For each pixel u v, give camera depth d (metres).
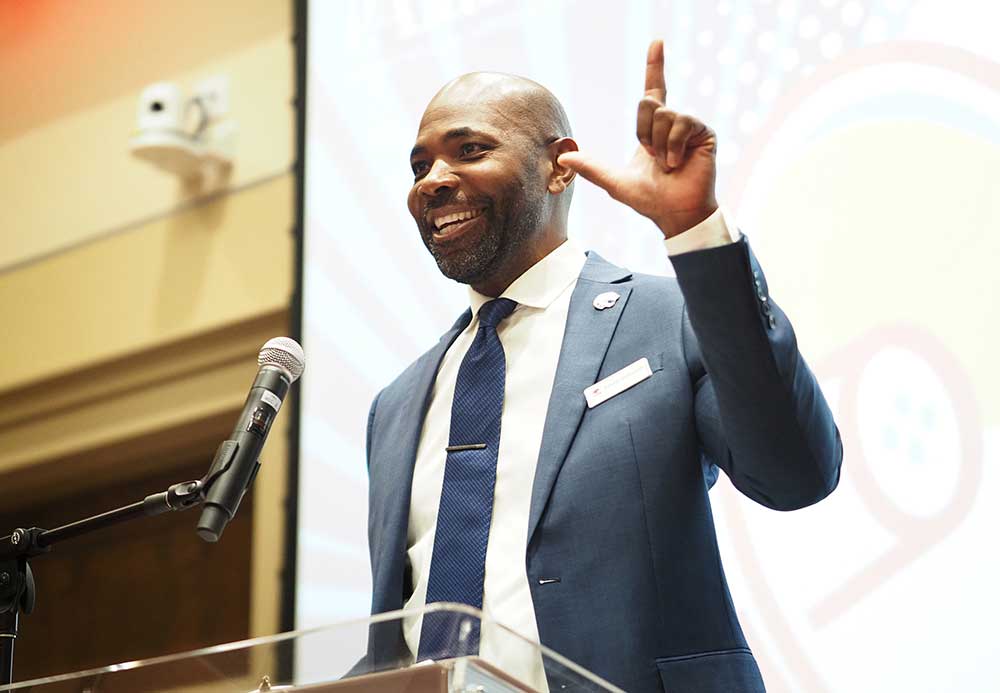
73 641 13.74
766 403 4.93
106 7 14.13
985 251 8.02
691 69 9.43
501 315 6.12
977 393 7.80
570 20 10.10
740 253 4.89
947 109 8.36
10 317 14.05
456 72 10.70
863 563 7.92
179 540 13.53
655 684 5.02
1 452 14.18
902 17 8.65
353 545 10.30
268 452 11.02
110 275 13.52
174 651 13.12
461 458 5.73
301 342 10.99
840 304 8.43
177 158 12.85
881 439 8.04
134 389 13.51
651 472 5.33
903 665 7.65
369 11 11.40
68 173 14.04
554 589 5.20
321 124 11.42
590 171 5.06
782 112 8.99
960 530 7.64
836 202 8.62
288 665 3.54
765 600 8.18
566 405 5.59
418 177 6.45
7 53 14.70
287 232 12.36
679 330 5.64
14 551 5.39
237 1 13.13
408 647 3.45
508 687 3.58
